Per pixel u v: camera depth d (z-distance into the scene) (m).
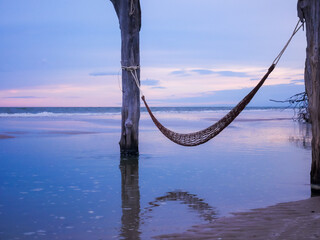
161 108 86.25
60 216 4.38
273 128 19.55
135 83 8.99
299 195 5.33
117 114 45.59
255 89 5.32
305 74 5.16
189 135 6.34
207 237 3.42
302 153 9.88
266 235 3.31
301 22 5.02
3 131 16.45
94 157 9.21
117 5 8.84
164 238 3.51
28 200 5.14
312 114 5.14
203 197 5.28
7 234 3.75
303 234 3.26
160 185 6.10
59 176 6.84
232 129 18.94
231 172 7.23
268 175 6.90
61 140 13.21
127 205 4.87
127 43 8.74
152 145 11.89
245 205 4.78
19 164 8.16
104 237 3.62
